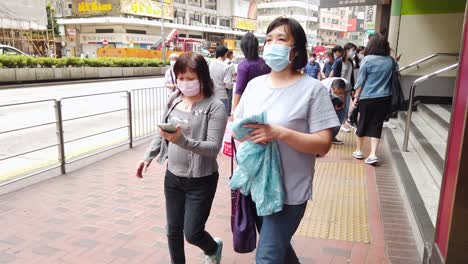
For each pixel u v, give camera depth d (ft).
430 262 8.52
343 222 12.24
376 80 17.85
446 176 8.03
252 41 14.62
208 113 8.03
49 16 136.26
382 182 16.14
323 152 6.16
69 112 34.22
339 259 10.06
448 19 26.78
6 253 10.27
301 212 6.61
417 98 27.63
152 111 27.40
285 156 6.42
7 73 54.95
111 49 126.11
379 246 10.74
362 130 18.93
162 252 10.45
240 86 15.01
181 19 191.72
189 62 7.78
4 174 17.16
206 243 8.51
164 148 8.68
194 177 8.04
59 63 66.23
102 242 10.94
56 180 16.26
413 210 11.49
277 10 279.69
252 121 5.75
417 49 27.78
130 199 14.21
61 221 12.26
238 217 7.16
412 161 16.80
